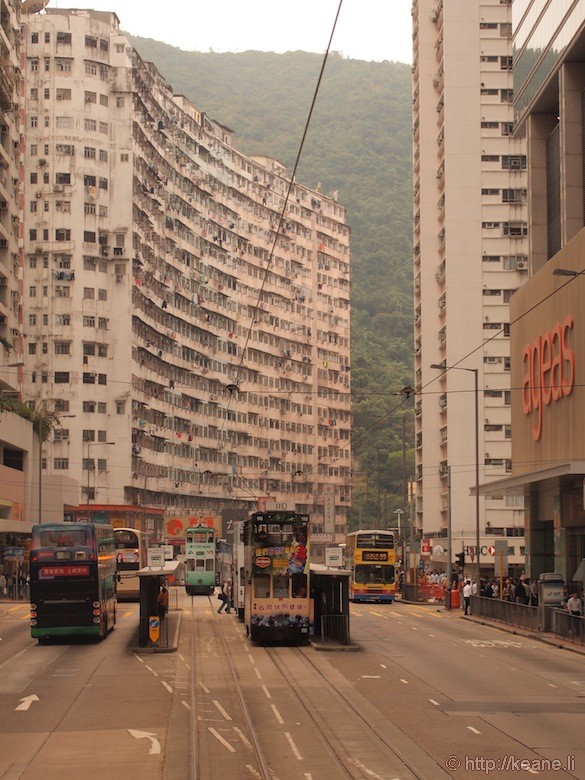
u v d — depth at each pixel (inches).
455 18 4077.3
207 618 2113.7
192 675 1162.6
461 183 4040.4
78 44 4564.5
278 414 6053.2
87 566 1573.6
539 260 2529.5
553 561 2420.0
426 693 1008.2
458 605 2529.5
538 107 2534.5
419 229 4306.1
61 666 1282.0
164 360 4904.0
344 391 6692.9
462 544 3890.3
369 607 2603.3
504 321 3991.1
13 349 3122.5
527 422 2445.9
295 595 1524.4
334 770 657.0
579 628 1489.9
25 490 3314.5
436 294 4200.3
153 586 1475.1
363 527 6727.4
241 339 5738.2
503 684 1078.4
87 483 4220.0
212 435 5428.2
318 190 7012.8
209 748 735.1
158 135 4896.7
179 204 5132.9
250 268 5856.3
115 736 786.8
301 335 6299.2
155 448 4805.6
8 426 3051.2
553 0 2343.8
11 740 776.3
